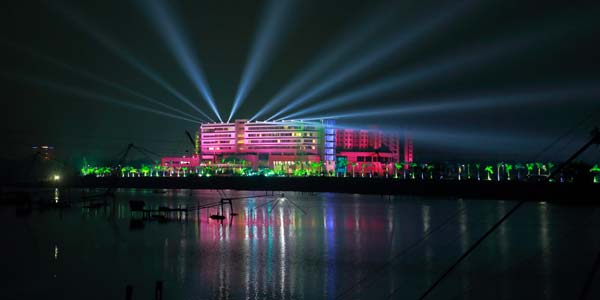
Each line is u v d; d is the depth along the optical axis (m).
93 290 45.28
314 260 58.12
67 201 136.88
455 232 80.81
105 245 67.38
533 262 57.12
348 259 58.72
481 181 160.12
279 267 54.31
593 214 105.00
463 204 132.88
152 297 43.19
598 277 49.69
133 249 63.84
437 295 44.50
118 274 51.06
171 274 51.06
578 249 64.81
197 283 47.75
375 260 58.00
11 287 45.97
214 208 123.25
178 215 106.06
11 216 101.50
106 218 98.88
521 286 46.97
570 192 131.62
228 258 59.00
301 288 46.06
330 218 101.19
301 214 109.06
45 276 50.12
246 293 44.38
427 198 157.75
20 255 60.31
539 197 136.12
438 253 62.62
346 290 45.59
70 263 56.09
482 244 69.06
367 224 91.44
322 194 180.62
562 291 45.00
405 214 108.62
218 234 77.88
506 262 57.16
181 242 70.44
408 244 69.06
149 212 101.00
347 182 191.50
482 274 51.31
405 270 53.09
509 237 75.31
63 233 78.38
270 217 103.19
